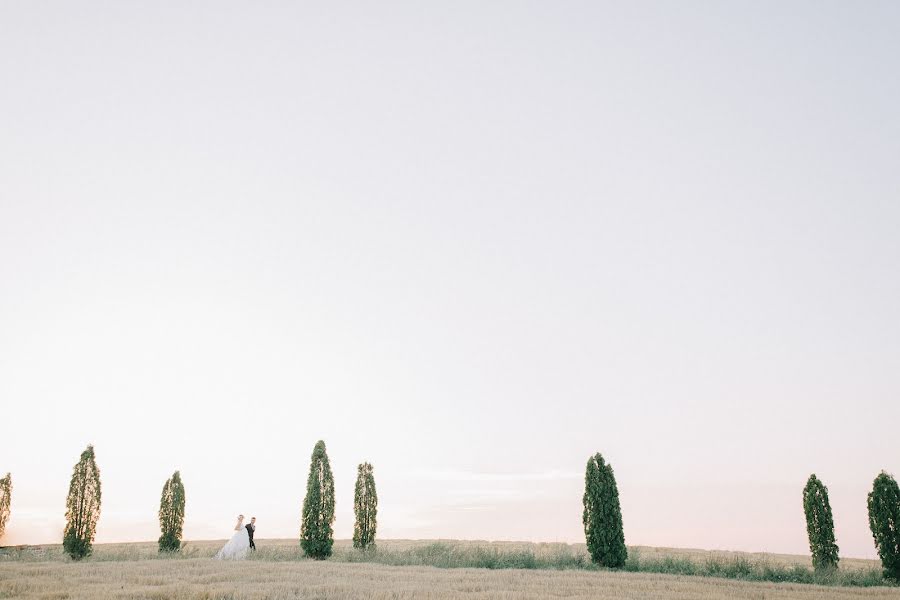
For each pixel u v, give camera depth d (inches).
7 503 1488.7
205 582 751.7
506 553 1284.4
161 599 589.3
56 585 691.4
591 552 1255.5
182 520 1531.7
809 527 1294.3
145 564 1021.8
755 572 1090.7
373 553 1310.3
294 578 813.9
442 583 783.1
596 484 1298.0
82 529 1266.0
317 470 1421.0
